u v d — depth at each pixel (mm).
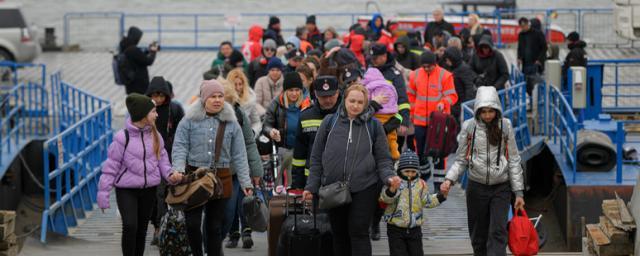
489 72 42438
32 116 49281
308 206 23656
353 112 21469
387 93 25578
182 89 61844
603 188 32188
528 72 51812
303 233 22422
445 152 31547
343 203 20953
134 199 23016
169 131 25766
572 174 33469
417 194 22422
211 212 23047
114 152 22766
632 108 45375
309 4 96625
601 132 36750
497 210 23031
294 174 24031
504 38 76750
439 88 32969
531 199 39438
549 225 36000
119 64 47156
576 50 47469
